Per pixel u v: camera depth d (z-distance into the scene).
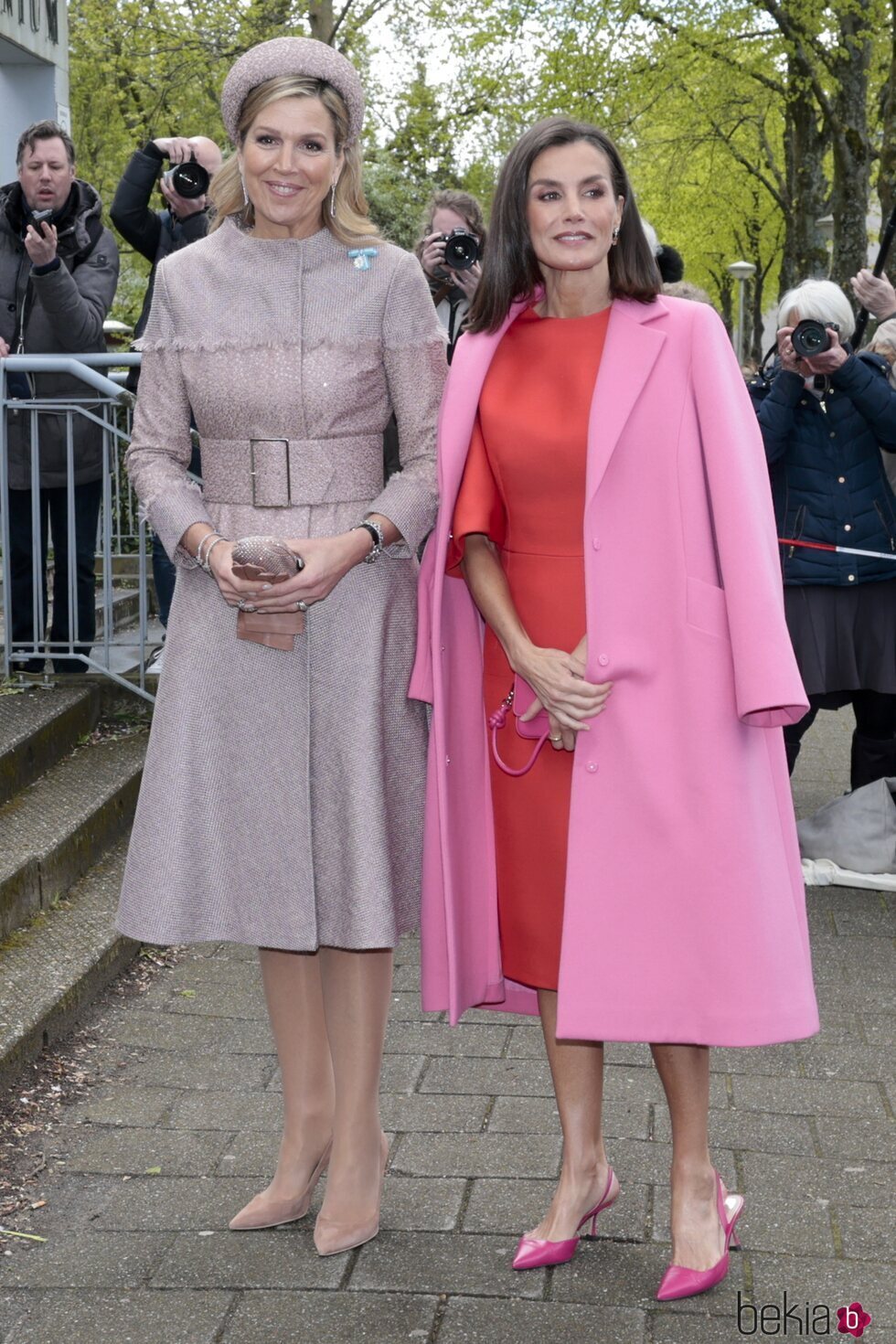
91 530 6.46
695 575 2.71
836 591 5.46
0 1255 2.98
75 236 6.30
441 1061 3.96
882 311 5.70
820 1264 2.92
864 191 18.73
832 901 5.42
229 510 2.96
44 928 4.60
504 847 2.95
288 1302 2.79
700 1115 2.85
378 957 3.02
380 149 22.22
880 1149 3.43
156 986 4.55
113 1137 3.51
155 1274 2.90
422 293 2.96
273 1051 4.03
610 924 2.74
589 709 2.71
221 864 2.98
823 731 8.27
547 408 2.77
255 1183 3.28
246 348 2.89
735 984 2.68
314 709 2.94
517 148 2.76
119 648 6.64
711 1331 2.69
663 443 2.70
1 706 5.94
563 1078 2.93
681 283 5.39
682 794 2.71
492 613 2.82
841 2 17.45
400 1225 3.08
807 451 5.45
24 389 6.25
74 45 23.61
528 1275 2.88
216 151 6.28
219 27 22.30
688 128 24.64
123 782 5.59
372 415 2.97
